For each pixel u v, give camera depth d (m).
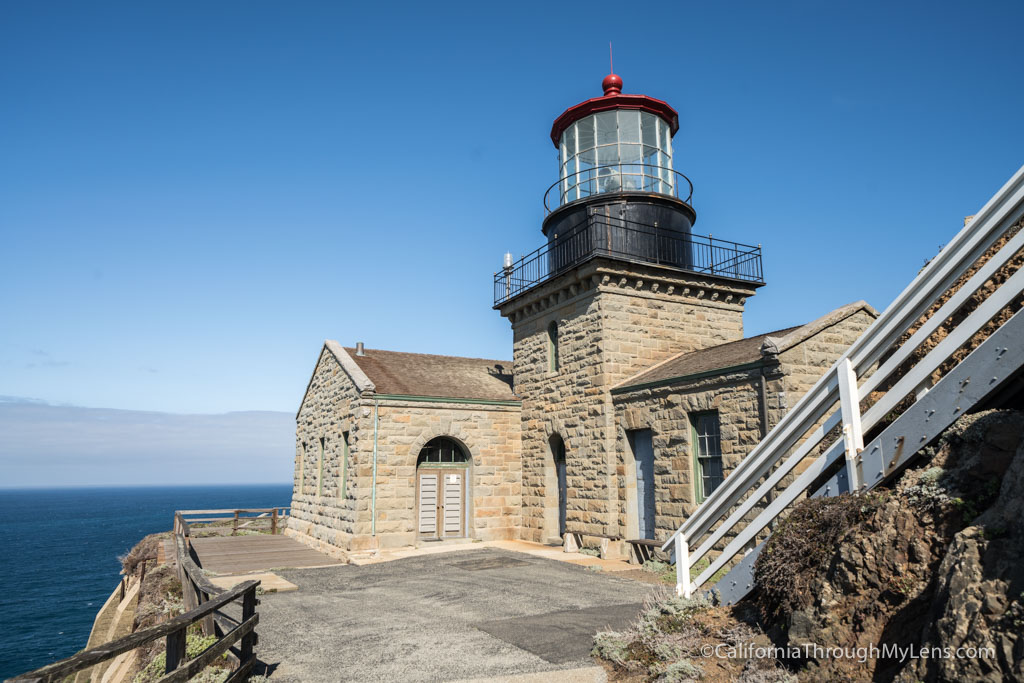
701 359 14.95
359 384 17.53
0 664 30.75
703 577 7.52
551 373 18.22
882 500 5.25
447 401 18.55
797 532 6.00
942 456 5.16
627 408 15.32
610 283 16.33
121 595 26.91
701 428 13.46
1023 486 4.04
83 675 19.84
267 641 8.30
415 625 8.95
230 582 12.82
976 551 4.11
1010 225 4.95
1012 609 3.67
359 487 16.97
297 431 25.16
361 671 6.93
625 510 15.05
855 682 4.73
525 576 12.60
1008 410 4.92
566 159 19.62
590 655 7.17
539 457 18.53
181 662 5.21
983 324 4.97
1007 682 3.54
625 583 11.70
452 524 18.61
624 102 18.62
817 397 6.34
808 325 12.20
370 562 15.77
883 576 4.96
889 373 5.70
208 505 192.88
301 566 15.48
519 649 7.52
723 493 7.32
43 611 42.50
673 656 6.35
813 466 6.29
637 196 17.38
